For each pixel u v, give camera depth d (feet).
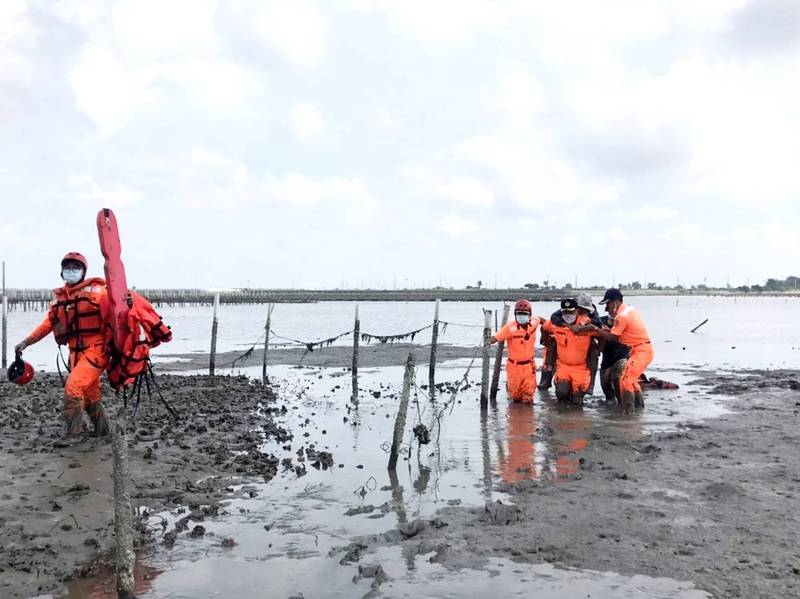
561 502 21.74
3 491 22.33
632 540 18.26
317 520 20.47
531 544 18.07
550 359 48.67
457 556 17.39
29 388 48.01
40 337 29.55
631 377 39.52
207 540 18.79
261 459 27.78
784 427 34.04
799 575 15.87
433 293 440.04
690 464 26.50
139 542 18.48
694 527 19.17
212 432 33.37
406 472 25.99
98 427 29.86
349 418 38.27
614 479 24.43
